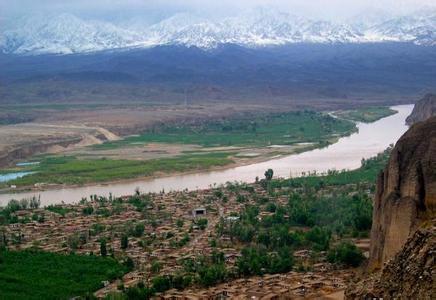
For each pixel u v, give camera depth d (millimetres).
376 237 177000
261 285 199625
